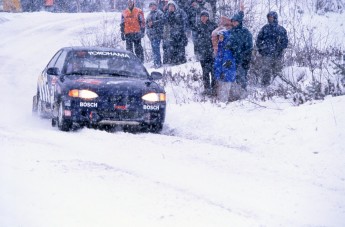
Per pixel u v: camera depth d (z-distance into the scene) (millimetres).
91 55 39312
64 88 34969
